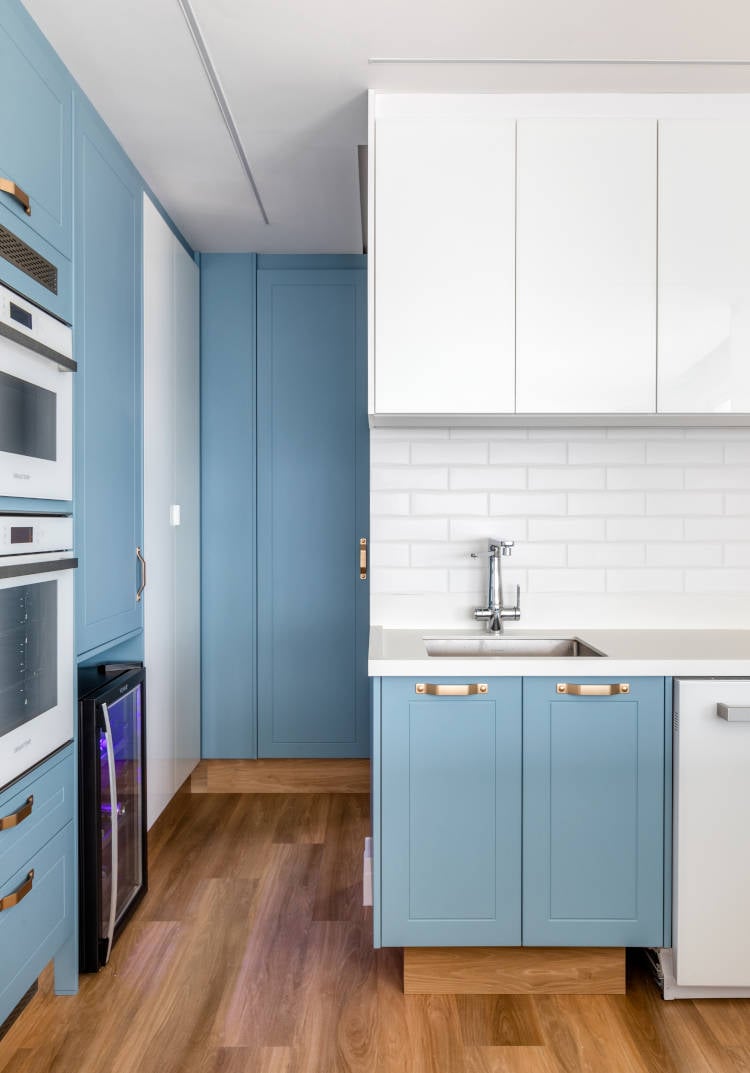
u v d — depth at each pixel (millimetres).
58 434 1943
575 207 2260
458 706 1968
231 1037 1810
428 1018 1898
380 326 2254
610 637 2393
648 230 2260
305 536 3650
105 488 2324
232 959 2139
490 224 2254
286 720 3645
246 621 3637
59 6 1820
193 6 1838
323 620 3648
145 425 2748
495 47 2029
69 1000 1952
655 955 2059
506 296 2256
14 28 1734
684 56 2084
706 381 2264
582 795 1979
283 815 3299
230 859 2814
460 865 1974
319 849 2906
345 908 2436
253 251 3596
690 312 2264
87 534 2168
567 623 2561
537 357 2260
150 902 2473
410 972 2010
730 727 1949
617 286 2260
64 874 1958
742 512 2564
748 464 2564
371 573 2562
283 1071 1695
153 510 2852
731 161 2271
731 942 1957
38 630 1814
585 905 1982
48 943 1854
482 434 2559
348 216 3145
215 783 3648
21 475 1729
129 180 2578
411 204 2252
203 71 2105
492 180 2254
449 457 2559
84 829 2055
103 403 2307
